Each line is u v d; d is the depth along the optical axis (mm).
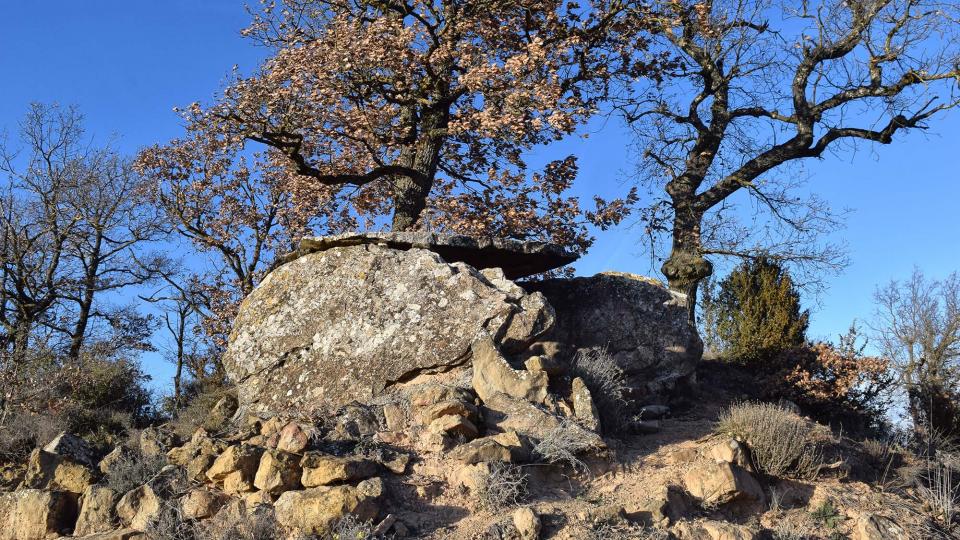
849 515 8227
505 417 8906
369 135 15555
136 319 23312
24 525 8312
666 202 18344
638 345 11344
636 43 17219
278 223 21312
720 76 18188
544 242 11969
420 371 10031
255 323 11297
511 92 14680
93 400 14086
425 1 15844
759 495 8234
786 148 17844
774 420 8984
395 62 14883
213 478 8078
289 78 15094
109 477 8656
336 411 9297
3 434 10883
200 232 21219
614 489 8070
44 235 22609
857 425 13078
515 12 16359
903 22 16672
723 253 17438
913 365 15445
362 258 11023
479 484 7660
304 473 7730
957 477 9906
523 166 17625
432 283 10461
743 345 14211
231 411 11430
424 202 16812
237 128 15391
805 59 17719
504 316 9938
